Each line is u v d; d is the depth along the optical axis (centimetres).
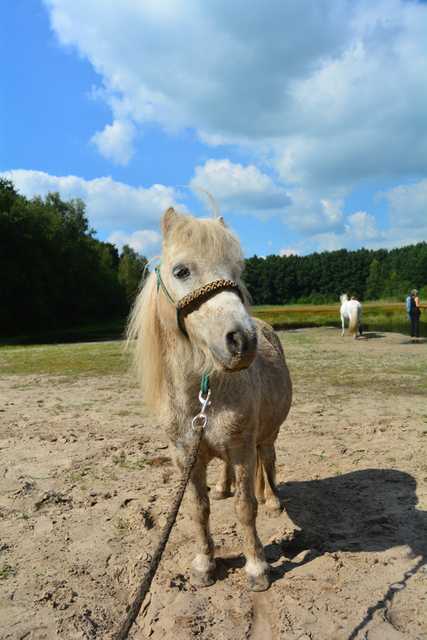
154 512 333
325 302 9138
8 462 438
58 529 307
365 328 2502
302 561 264
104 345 1798
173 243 211
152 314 245
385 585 238
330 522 314
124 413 642
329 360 1161
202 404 230
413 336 1688
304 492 368
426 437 498
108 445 493
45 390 821
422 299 6594
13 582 246
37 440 510
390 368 1009
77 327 4459
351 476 396
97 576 252
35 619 214
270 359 305
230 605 224
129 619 136
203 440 234
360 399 709
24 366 1149
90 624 211
